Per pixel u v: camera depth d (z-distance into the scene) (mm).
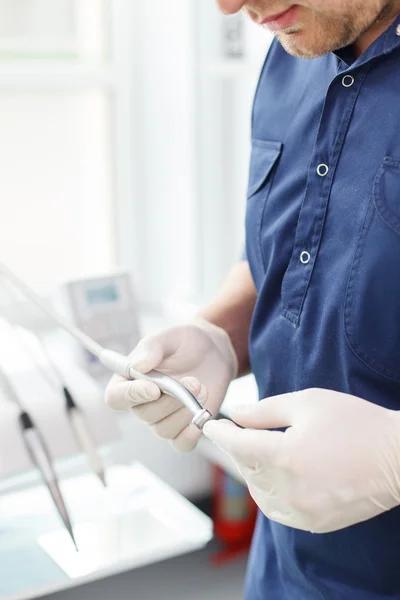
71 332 1028
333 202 866
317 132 892
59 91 1959
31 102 1930
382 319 819
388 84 832
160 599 1708
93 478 1329
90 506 1243
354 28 777
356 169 847
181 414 962
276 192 958
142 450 1829
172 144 2008
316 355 889
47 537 1162
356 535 886
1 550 1132
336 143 863
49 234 2033
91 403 1328
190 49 1886
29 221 2000
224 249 2072
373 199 822
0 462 1206
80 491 1289
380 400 852
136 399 908
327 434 752
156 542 1137
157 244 2105
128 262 2121
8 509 1244
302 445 747
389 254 805
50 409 1283
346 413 768
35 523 1201
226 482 1855
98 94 2020
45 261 2045
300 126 937
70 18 1930
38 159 1974
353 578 917
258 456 760
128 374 932
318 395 795
